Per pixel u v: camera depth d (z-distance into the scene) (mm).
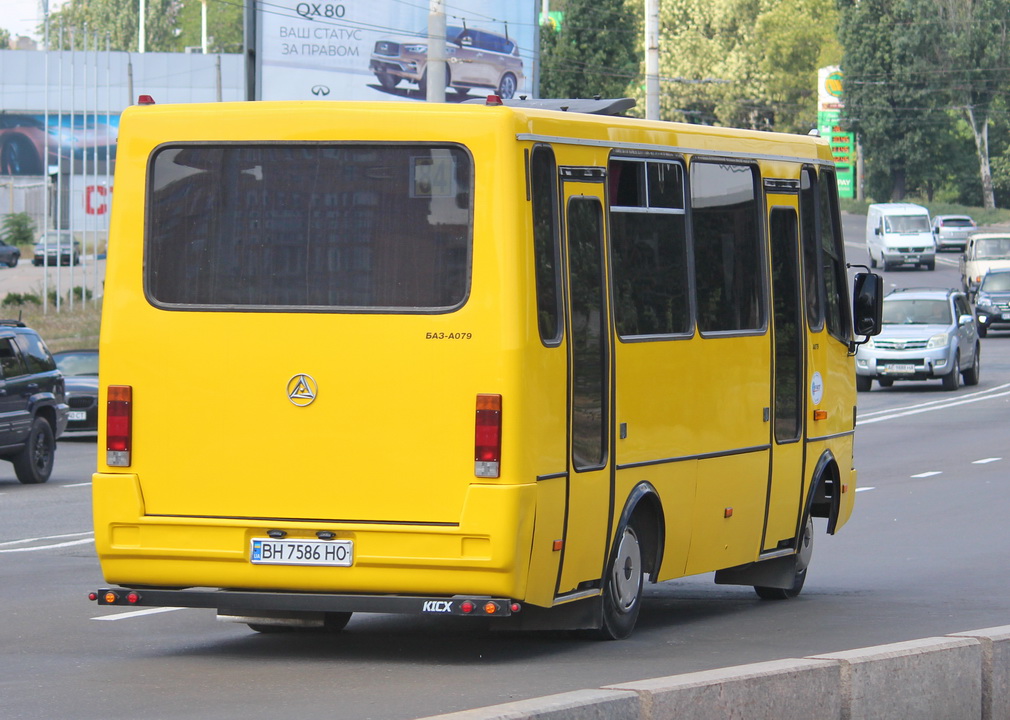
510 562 10203
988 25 137375
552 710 7047
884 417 36562
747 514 13578
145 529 10750
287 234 10680
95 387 35438
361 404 10445
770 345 13891
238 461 10641
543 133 10734
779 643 11898
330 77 54812
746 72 146750
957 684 8891
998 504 21906
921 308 44906
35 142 106375
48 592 14906
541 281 10578
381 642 11891
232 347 10680
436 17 33844
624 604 11953
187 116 10867
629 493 11680
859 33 140875
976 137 140000
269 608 10578
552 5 123312
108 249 10969
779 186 14250
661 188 12250
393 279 10484
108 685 10031
